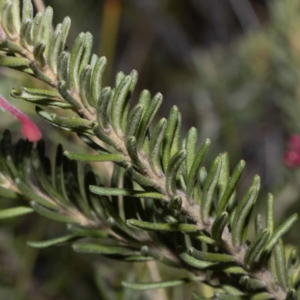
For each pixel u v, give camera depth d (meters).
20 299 0.50
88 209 0.29
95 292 0.56
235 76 0.70
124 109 0.27
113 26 0.56
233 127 0.67
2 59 0.27
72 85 0.27
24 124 0.28
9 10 0.27
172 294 0.41
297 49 0.54
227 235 0.28
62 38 0.27
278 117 0.81
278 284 0.28
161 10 1.01
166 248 0.29
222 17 1.07
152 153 0.27
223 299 0.28
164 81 1.01
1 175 0.29
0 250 0.55
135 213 0.29
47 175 0.29
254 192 0.27
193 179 0.27
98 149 0.27
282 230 0.28
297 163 0.46
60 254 0.59
